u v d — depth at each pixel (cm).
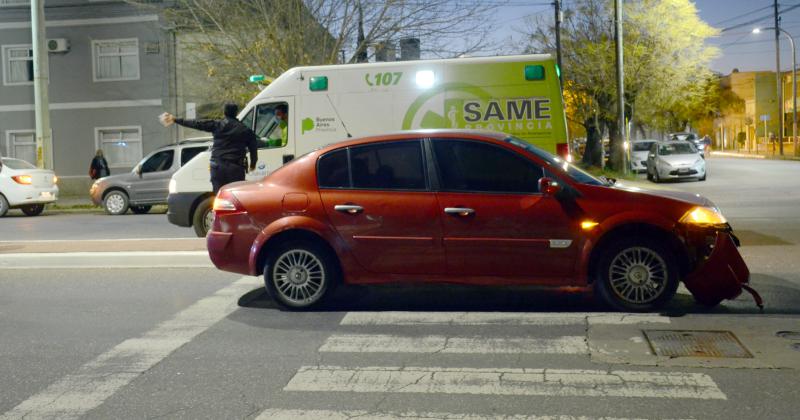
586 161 4431
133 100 2853
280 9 2248
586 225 694
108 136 2891
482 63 1125
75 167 2903
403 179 730
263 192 755
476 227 707
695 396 488
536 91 1115
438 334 653
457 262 713
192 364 584
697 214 689
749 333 625
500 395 498
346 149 748
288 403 493
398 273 726
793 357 561
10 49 2909
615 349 593
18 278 973
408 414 468
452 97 1125
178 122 1002
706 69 3912
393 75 1140
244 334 671
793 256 976
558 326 666
